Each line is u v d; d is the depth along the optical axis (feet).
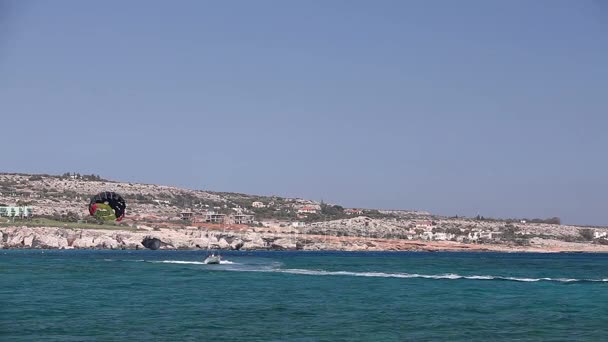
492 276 396.78
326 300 253.24
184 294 271.08
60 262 527.40
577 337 180.34
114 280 338.54
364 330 187.21
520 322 203.51
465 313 221.25
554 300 258.37
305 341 170.60
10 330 183.01
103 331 181.88
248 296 265.54
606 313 222.28
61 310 221.25
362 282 335.06
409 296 269.23
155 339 171.32
